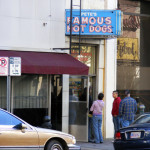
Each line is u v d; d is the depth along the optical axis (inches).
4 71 987.9
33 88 1363.2
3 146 836.6
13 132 855.1
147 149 931.3
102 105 1376.7
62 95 1401.3
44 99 1384.1
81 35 1387.8
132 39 1635.1
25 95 1349.7
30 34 1350.9
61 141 943.7
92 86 1519.4
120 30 1376.7
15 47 1312.7
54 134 927.0
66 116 1407.5
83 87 1421.0
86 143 1378.0
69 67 1266.0
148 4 1684.3
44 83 1384.1
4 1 1310.3
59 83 1402.6
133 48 1637.6
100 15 1374.3
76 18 1375.5
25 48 1330.0
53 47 1387.8
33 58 1272.1
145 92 1669.5
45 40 1374.3
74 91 1427.2
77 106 1418.6
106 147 1282.0
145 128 945.5
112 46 1521.9
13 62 1000.9
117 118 1353.3
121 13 1381.6
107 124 1502.2
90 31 1371.8
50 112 1385.3
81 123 1409.9
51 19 1387.8
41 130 909.8
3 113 871.7
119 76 1596.9
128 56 1625.2
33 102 1363.2
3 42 1304.1
